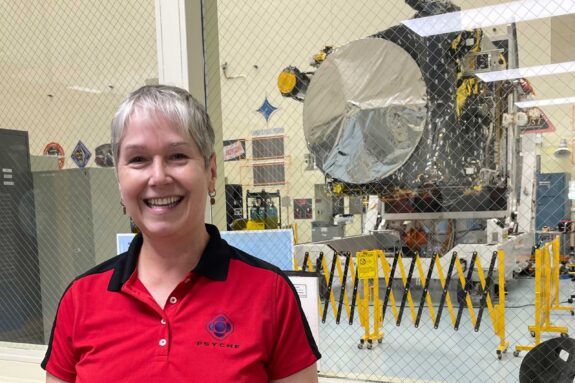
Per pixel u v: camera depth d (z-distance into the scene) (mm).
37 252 3447
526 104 4430
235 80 6395
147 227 1014
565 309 4031
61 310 1085
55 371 1088
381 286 4633
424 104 3299
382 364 3080
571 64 3811
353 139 3480
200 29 2461
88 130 5047
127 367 960
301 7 5383
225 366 947
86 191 3354
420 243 4113
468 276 3201
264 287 1026
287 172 6215
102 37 4754
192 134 997
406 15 4605
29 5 4969
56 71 5035
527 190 4863
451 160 3500
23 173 3453
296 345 1038
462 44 3523
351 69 3463
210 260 1040
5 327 3242
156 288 1057
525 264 4680
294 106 6227
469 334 3609
